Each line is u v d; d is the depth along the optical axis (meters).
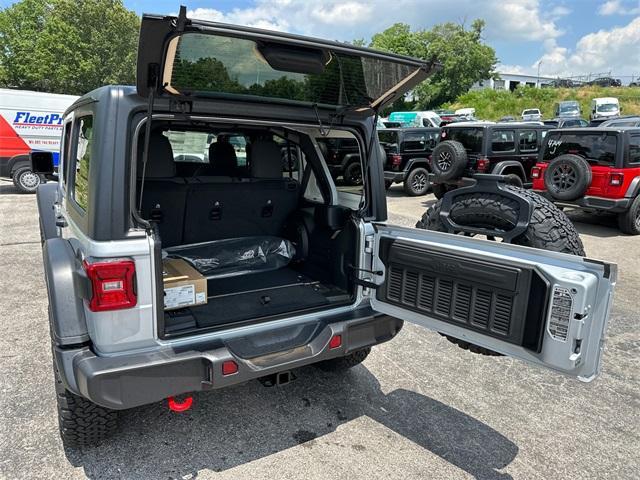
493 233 2.49
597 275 1.74
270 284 3.01
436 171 9.68
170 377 2.00
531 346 1.92
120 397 1.91
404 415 2.85
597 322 1.76
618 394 3.16
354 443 2.56
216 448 2.48
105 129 1.93
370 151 2.67
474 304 2.12
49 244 2.34
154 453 2.42
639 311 4.64
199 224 3.11
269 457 2.43
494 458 2.48
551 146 8.20
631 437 2.70
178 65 1.84
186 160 3.30
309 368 3.40
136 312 1.98
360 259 2.65
